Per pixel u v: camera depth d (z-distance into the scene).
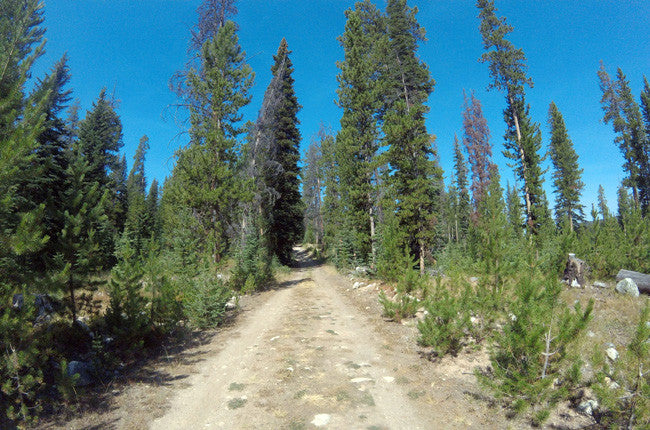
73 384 5.42
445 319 7.39
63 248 7.31
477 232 9.33
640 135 34.16
